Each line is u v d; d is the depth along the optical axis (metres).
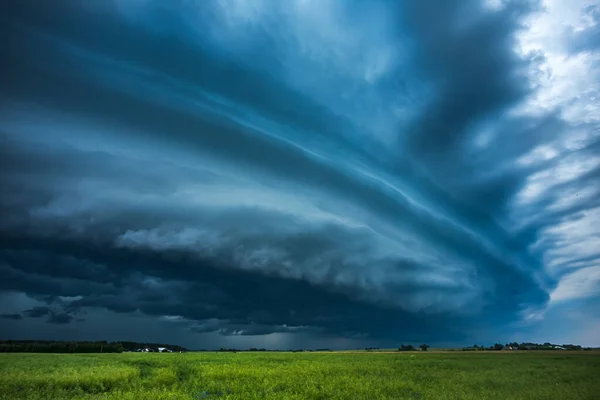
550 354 80.25
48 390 20.67
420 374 30.67
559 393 20.00
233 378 25.69
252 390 20.31
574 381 26.75
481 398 18.64
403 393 20.20
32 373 26.44
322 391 19.88
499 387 23.41
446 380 25.89
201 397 19.59
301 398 18.33
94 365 36.41
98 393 20.44
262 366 35.81
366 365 38.09
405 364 42.22
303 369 32.00
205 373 27.53
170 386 22.80
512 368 38.19
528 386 23.36
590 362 49.44
